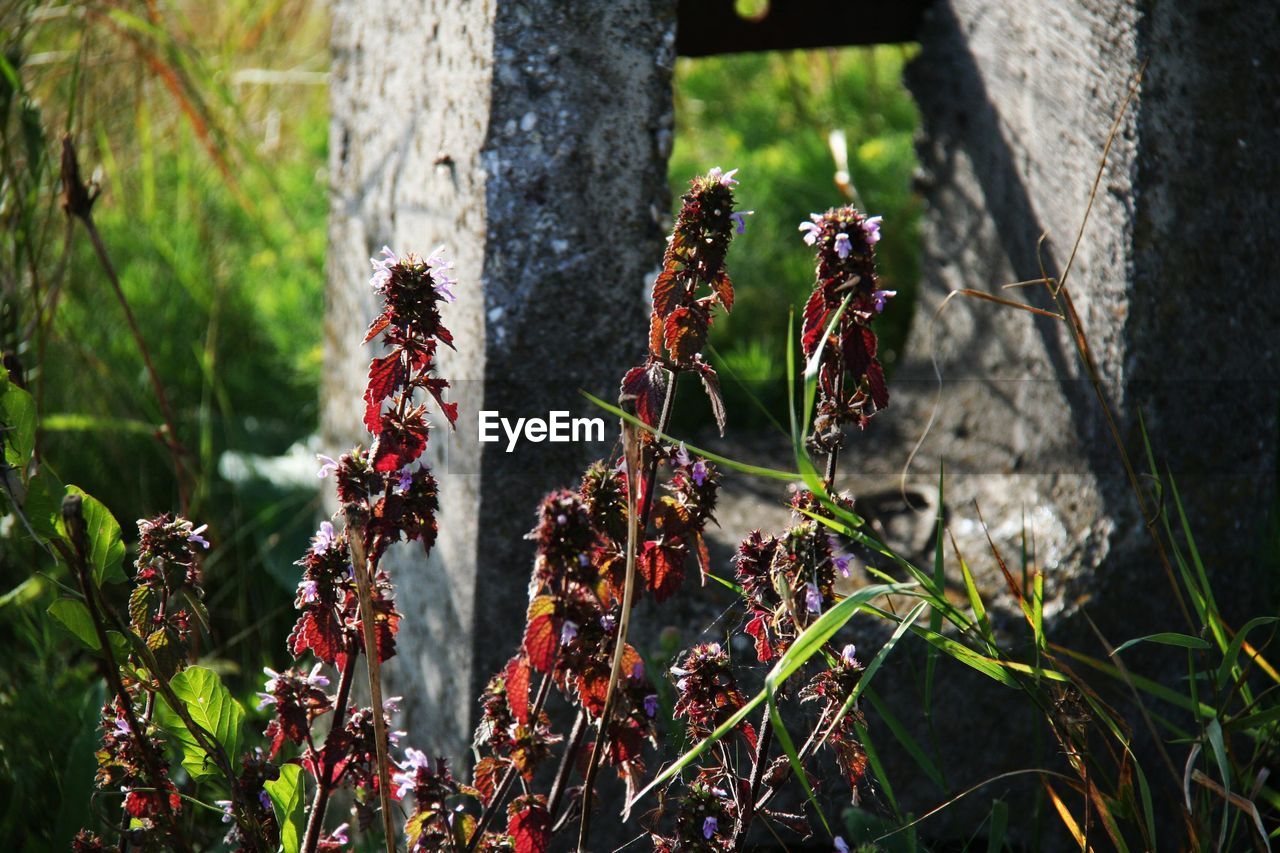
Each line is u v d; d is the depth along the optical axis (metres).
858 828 1.71
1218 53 1.79
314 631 1.60
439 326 1.59
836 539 1.65
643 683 1.57
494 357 1.78
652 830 1.63
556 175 1.78
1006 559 1.92
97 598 1.62
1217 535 1.86
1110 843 1.85
